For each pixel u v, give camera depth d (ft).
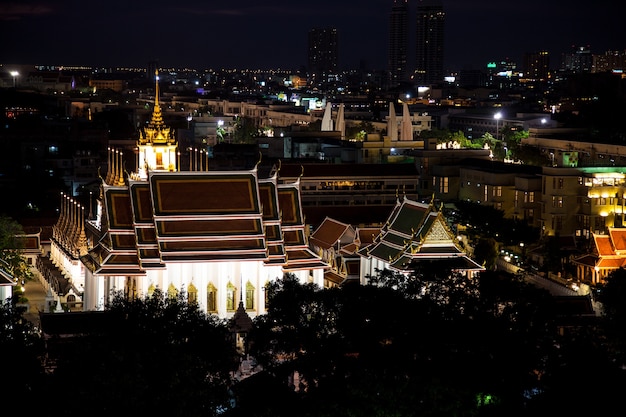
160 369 372.17
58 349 411.13
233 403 443.73
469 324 418.31
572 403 385.50
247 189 599.98
